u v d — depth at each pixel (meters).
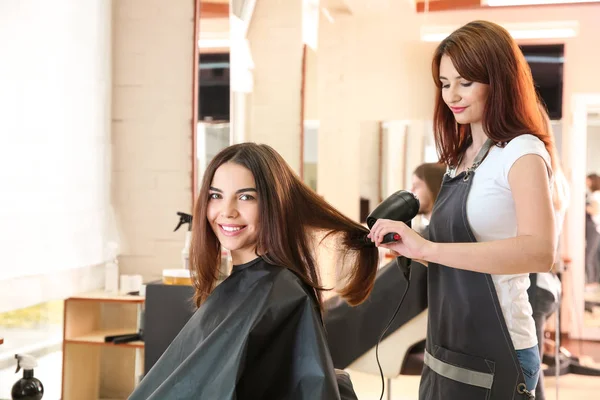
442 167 3.42
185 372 1.23
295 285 1.29
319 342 1.24
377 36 3.62
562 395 3.30
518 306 1.46
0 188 2.59
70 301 3.00
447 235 1.51
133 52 3.40
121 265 3.42
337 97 3.62
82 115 3.15
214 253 1.47
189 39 3.37
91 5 3.21
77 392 3.10
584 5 3.67
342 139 3.63
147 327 2.74
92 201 3.23
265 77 3.59
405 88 3.60
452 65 1.45
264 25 3.57
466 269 1.39
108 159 3.38
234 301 1.32
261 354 1.25
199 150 3.37
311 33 3.60
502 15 3.70
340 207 3.64
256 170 1.37
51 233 2.91
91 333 3.14
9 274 2.64
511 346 1.44
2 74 2.59
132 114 3.41
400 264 1.63
